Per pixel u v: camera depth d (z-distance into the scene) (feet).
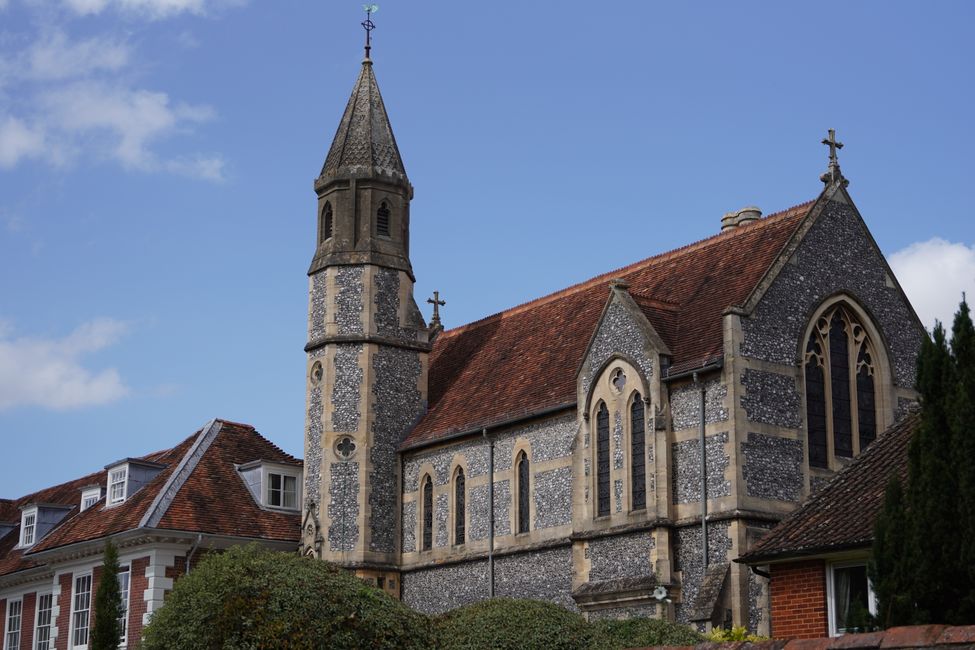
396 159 147.74
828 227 113.29
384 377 140.36
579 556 111.65
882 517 58.18
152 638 68.13
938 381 57.98
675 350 109.40
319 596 66.49
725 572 99.30
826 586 71.77
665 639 78.69
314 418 140.87
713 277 117.70
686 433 105.81
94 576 143.74
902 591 55.83
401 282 144.15
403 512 137.69
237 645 64.75
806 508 77.46
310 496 138.82
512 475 124.06
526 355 135.64
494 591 123.44
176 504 137.80
